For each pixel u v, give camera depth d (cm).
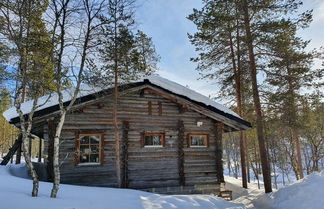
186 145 1170
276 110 1427
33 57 634
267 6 1199
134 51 962
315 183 867
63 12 617
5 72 604
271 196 1011
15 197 522
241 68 1366
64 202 535
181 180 1121
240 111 1467
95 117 1039
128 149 1067
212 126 1241
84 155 1016
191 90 1339
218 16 1305
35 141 3528
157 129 1130
